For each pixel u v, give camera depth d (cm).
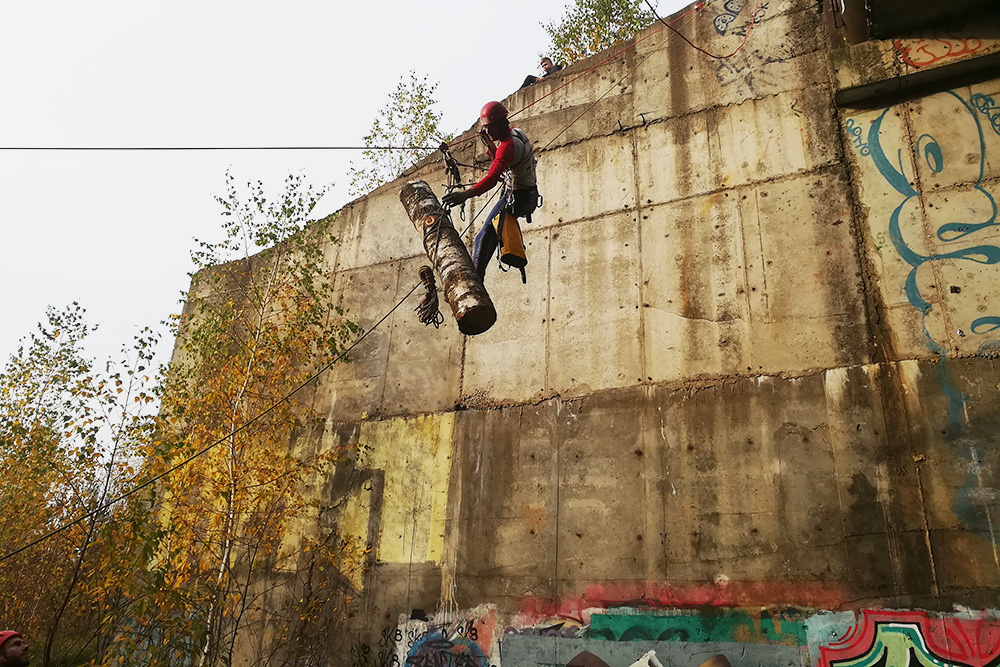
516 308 1109
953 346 788
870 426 798
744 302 927
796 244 919
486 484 1017
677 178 1043
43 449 1095
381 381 1195
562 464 970
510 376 1070
